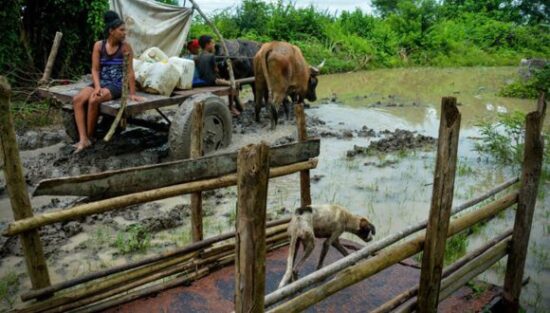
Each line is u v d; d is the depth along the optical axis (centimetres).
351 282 255
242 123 912
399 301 284
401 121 1027
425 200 573
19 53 1014
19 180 257
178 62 694
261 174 178
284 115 1006
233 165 333
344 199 573
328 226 323
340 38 2148
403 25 2428
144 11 945
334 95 1362
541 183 628
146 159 637
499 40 2536
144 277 321
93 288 296
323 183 627
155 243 454
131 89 625
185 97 666
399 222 512
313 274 237
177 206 532
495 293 353
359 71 1984
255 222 181
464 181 640
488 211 331
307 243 305
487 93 1416
